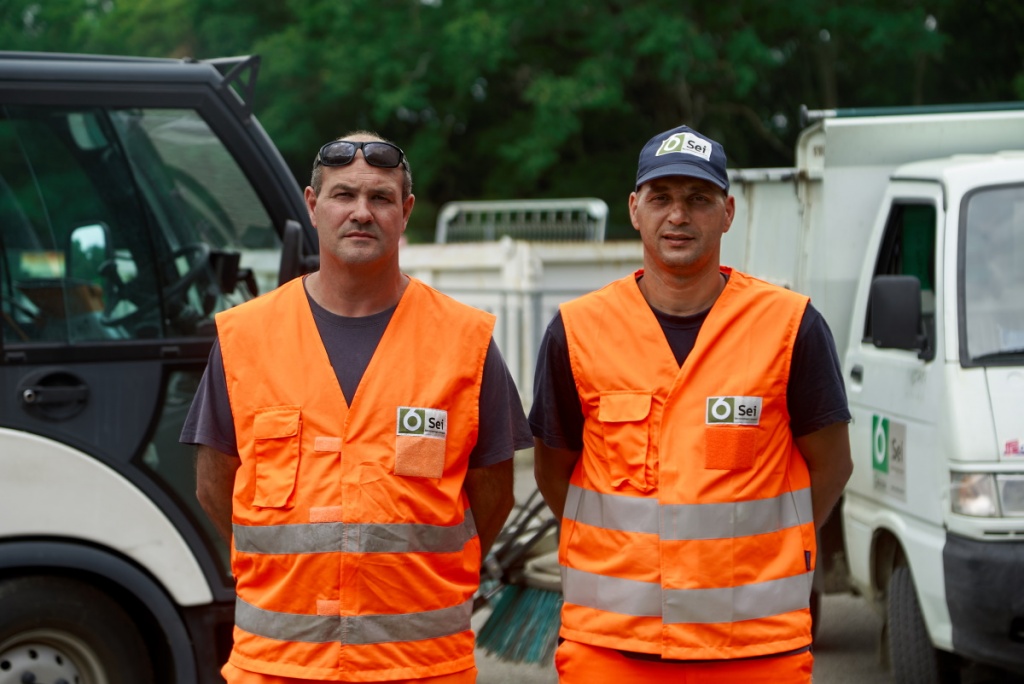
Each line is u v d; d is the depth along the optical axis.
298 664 3.03
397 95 21.53
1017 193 5.04
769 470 3.20
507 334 12.23
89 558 4.25
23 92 4.37
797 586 3.21
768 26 21.48
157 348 4.43
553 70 22.72
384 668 3.03
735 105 23.52
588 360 3.29
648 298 3.32
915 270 5.33
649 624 3.18
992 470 4.52
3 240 4.35
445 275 12.95
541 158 21.25
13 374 4.25
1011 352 4.73
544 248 12.80
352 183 3.06
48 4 21.55
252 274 4.74
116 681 4.33
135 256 4.51
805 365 3.24
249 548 3.08
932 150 5.88
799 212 6.18
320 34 22.98
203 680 4.44
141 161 4.55
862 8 20.95
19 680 4.22
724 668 3.17
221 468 3.18
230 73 4.65
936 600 4.69
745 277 3.32
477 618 6.53
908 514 4.98
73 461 4.27
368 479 3.03
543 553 5.52
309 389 3.07
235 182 4.67
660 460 3.20
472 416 3.14
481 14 21.11
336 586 3.02
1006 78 21.27
